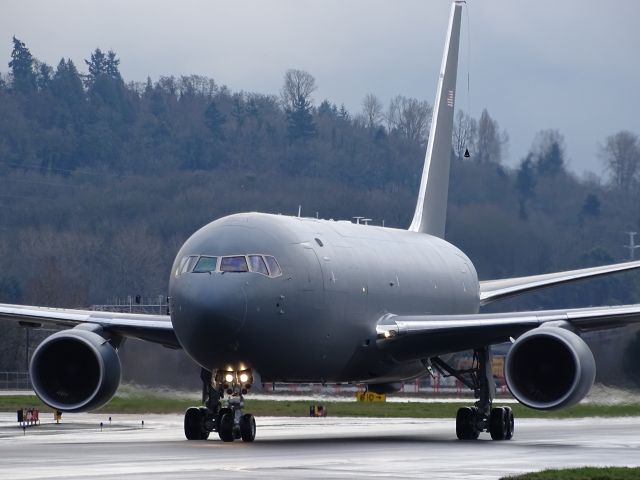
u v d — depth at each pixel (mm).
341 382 128750
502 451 106688
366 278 127000
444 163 168500
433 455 100375
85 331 116812
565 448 112125
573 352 111188
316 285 116688
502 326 119188
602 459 98438
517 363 114312
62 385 117938
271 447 108375
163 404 173875
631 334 186250
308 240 119312
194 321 108938
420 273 141375
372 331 127062
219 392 118125
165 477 78562
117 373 116188
